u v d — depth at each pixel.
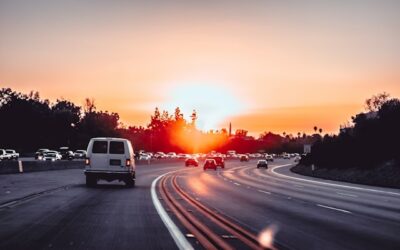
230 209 20.31
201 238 12.48
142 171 66.50
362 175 53.53
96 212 17.92
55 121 150.62
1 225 14.35
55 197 23.69
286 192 32.84
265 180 50.78
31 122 145.50
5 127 142.88
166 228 14.17
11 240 11.84
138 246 11.27
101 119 160.38
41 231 13.27
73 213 17.47
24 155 125.69
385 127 57.78
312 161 80.19
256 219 17.06
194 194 28.50
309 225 15.70
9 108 144.25
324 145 79.06
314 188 38.59
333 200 26.88
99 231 13.45
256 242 12.10
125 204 21.09
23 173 47.28
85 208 19.19
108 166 31.52
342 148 65.56
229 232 13.63
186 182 42.12
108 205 20.50
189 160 98.81
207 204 22.28
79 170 59.34
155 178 47.59
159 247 11.18
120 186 33.41
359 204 24.59
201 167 93.81
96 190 28.78
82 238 12.25
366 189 38.31
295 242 12.27
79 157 106.56
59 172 52.34
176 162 113.38
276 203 23.95
